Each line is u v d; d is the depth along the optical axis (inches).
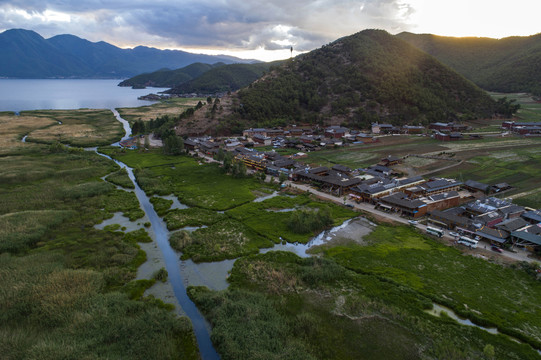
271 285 2418.8
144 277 2571.4
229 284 2466.8
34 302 2174.0
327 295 2301.9
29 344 1820.9
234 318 2052.2
